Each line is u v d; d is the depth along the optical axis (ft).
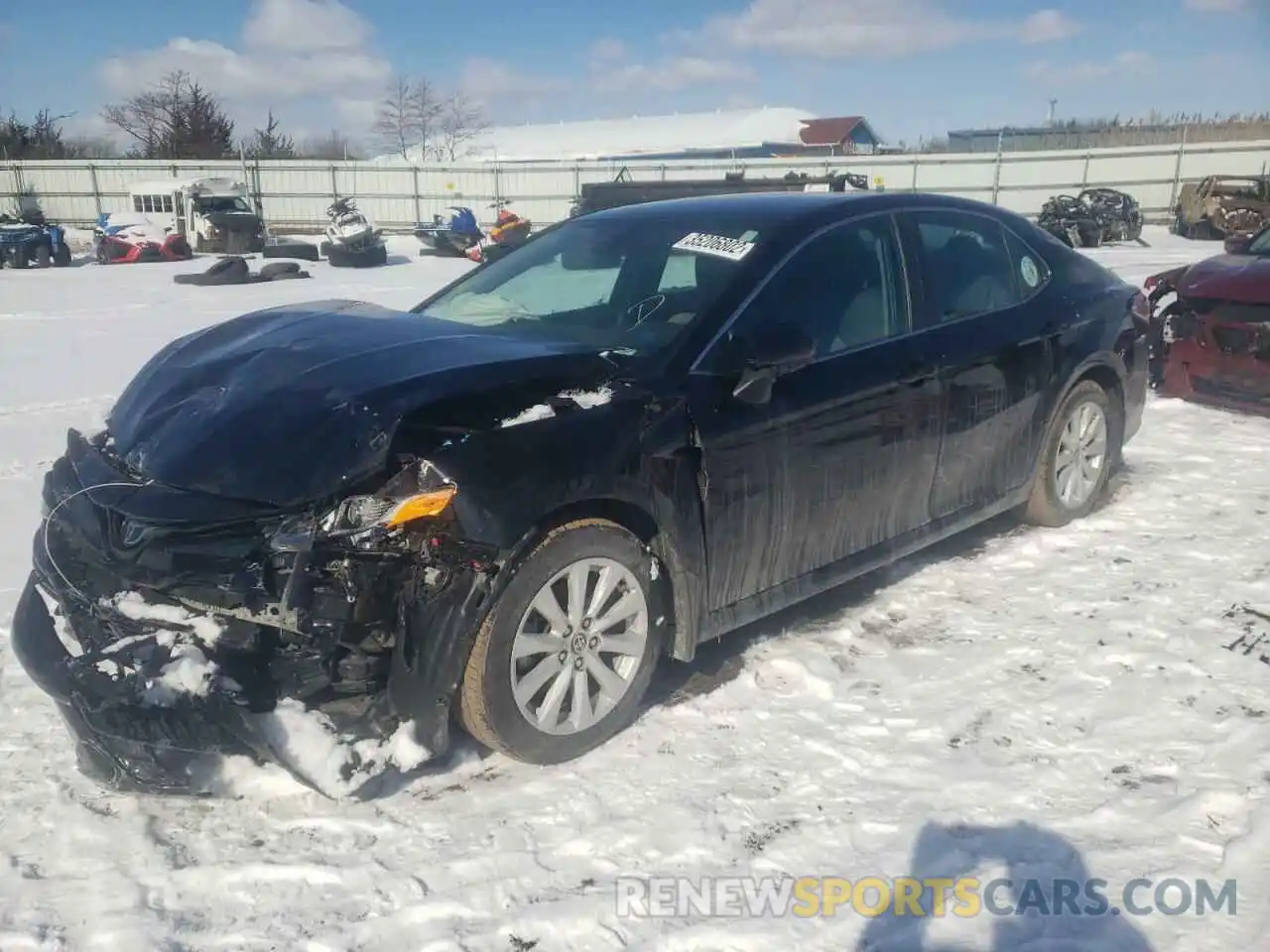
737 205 13.66
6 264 75.51
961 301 14.14
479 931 7.91
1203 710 10.93
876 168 113.19
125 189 126.41
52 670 9.11
